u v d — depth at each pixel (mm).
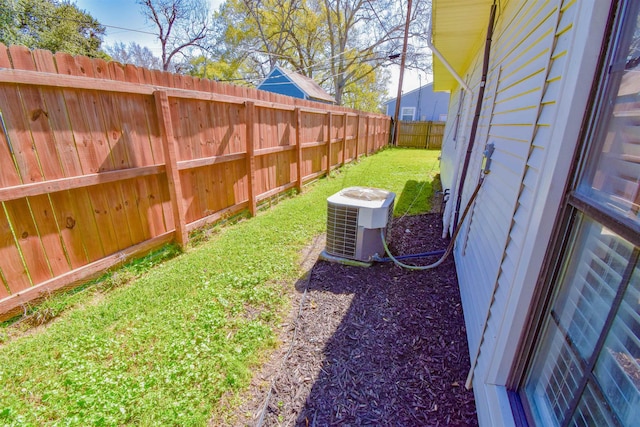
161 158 3369
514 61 2104
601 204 909
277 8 21625
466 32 3932
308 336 2289
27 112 2232
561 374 1117
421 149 16391
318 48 24312
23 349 2059
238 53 22969
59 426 1523
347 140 9648
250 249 3682
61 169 2475
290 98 5945
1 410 1594
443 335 2305
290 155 6098
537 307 1245
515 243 1458
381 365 2025
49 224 2457
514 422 1250
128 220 3096
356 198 3393
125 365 1936
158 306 2566
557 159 1091
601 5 927
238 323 2379
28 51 2189
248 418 1655
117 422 1576
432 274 3199
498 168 2184
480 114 3369
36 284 2414
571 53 1061
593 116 979
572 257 1095
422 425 1626
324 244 3922
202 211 4027
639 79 791
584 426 958
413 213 5359
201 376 1876
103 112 2740
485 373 1567
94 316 2426
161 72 3266
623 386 823
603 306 928
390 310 2605
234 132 4430
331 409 1716
